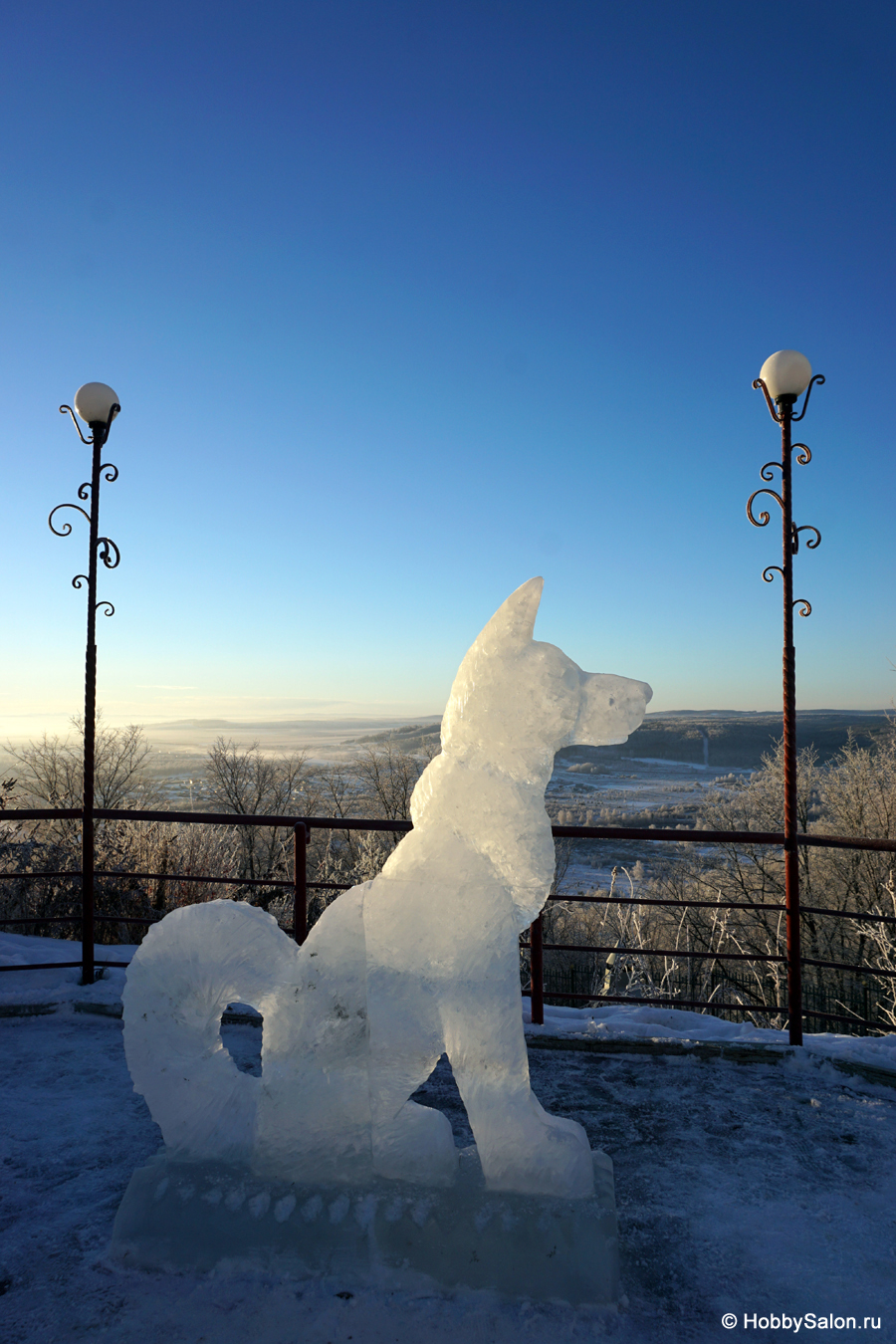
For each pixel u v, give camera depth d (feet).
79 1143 10.09
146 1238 7.70
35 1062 12.56
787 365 13.55
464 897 7.73
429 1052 7.84
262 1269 7.52
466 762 7.96
